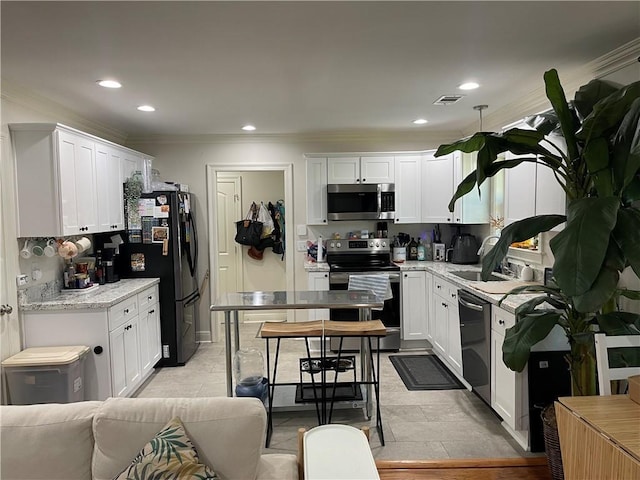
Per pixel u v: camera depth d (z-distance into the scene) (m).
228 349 2.89
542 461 2.45
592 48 2.41
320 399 2.97
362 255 5.06
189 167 4.99
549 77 2.03
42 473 1.51
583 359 2.21
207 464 1.50
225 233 5.89
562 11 1.96
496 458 2.53
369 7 1.90
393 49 2.39
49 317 3.03
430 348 4.69
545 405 2.58
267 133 4.87
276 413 3.15
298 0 1.82
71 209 3.11
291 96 3.31
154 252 4.16
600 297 1.66
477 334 3.13
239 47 2.32
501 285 3.32
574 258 1.67
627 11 1.97
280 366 4.11
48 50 2.31
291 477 1.60
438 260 5.07
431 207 4.82
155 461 1.41
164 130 4.60
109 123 4.21
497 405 2.87
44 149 2.94
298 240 5.14
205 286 5.03
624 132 1.83
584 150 1.94
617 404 1.83
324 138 5.00
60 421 1.56
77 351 2.91
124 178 4.09
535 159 2.24
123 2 1.80
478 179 2.13
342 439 1.53
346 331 2.71
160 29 2.07
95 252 4.03
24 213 2.96
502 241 2.14
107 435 1.53
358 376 3.82
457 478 2.32
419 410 3.20
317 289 4.58
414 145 5.05
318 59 2.52
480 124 4.20
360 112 3.90
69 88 3.00
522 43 2.33
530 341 2.14
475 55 2.50
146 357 3.81
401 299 4.60
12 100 2.93
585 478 1.72
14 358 2.79
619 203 1.71
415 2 1.85
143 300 3.76
